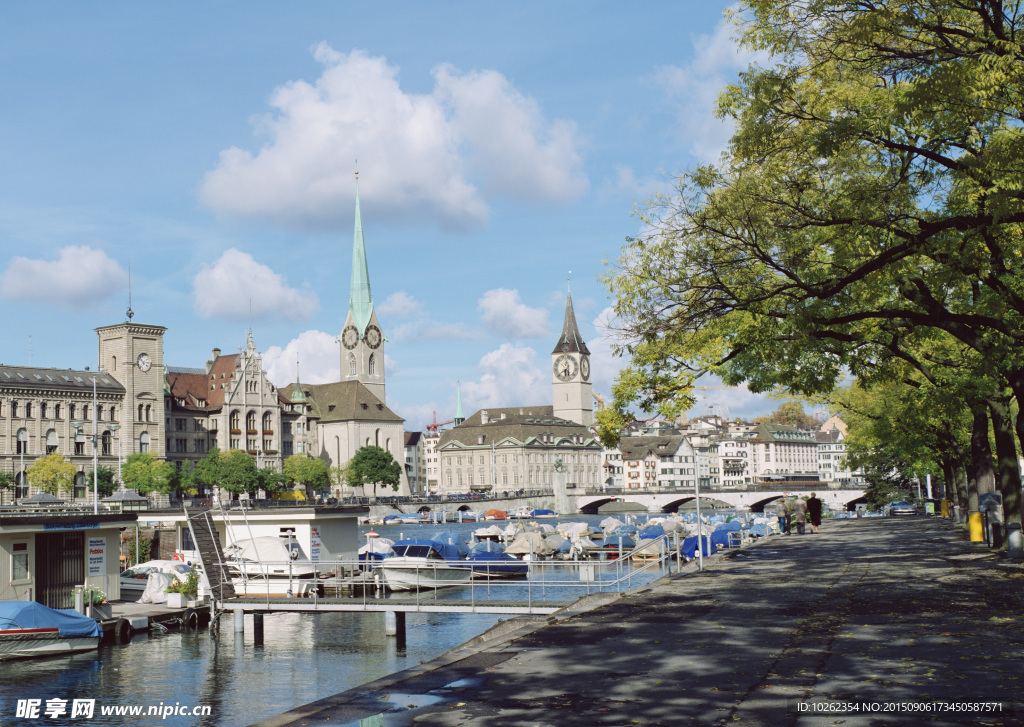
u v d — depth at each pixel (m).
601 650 17.84
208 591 54.19
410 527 197.62
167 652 45.22
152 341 197.12
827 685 14.30
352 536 69.38
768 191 26.78
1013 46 20.27
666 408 32.38
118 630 48.66
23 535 48.25
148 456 181.12
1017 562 31.86
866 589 26.31
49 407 180.62
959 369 36.88
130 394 192.12
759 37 25.23
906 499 144.88
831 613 21.77
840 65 24.91
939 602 22.94
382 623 54.12
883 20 21.92
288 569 63.56
